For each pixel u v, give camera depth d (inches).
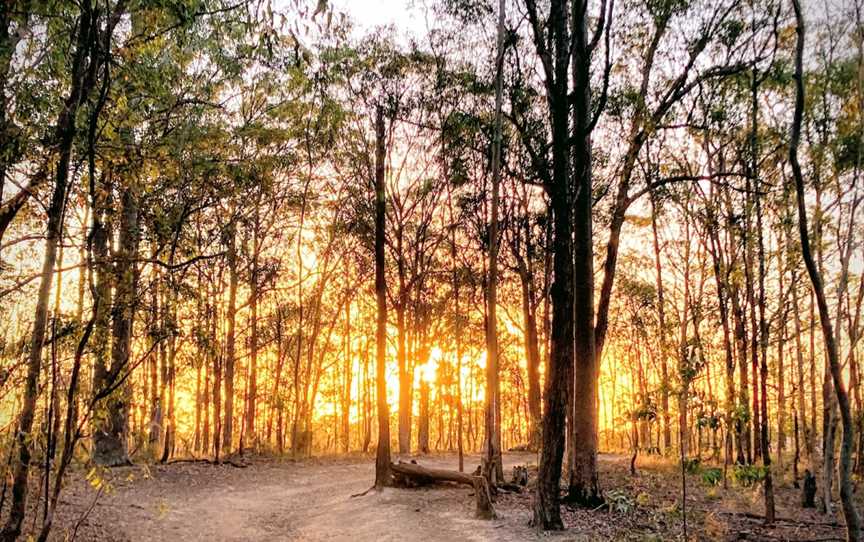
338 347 1488.7
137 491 557.9
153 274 343.0
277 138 788.0
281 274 1026.1
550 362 458.0
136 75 325.7
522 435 2086.6
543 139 645.3
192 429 1423.5
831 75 452.4
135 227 373.1
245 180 623.5
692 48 623.2
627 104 660.7
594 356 543.8
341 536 453.4
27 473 243.4
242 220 827.4
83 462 259.0
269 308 1167.0
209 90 522.9
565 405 456.1
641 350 1386.6
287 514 543.5
